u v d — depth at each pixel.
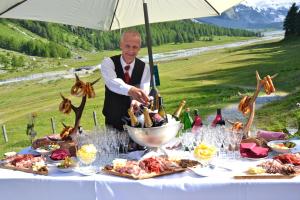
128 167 2.37
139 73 3.21
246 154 2.57
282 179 2.19
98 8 3.03
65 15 3.03
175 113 2.76
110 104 3.23
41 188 2.36
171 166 2.40
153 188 2.22
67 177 2.36
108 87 3.01
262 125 7.95
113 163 2.48
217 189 2.18
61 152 2.73
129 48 3.09
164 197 2.22
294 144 2.71
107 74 3.12
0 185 2.40
